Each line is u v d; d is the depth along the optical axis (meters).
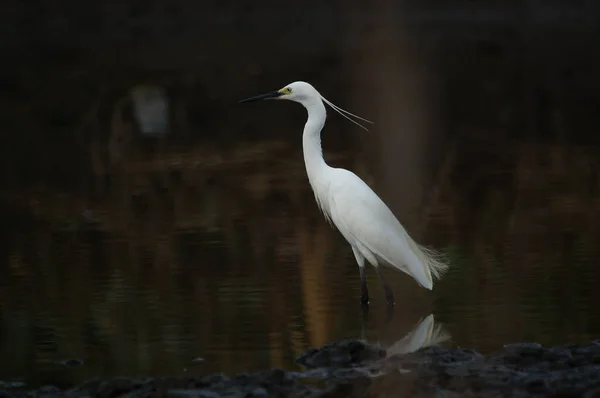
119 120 23.47
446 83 27.19
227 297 9.66
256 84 27.56
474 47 34.06
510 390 6.68
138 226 13.17
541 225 12.41
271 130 21.83
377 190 15.24
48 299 9.74
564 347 7.52
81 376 7.49
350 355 7.61
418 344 8.03
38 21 42.94
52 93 27.09
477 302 9.22
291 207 14.16
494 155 18.09
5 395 6.91
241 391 6.73
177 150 19.70
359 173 16.72
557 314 8.71
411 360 7.41
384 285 9.38
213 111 24.28
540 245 11.36
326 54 33.06
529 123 21.52
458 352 7.55
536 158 17.66
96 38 38.59
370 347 7.68
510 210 13.43
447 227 12.49
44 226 13.30
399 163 17.48
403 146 19.19
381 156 18.30
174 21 43.19
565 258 10.71
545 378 6.86
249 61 31.83
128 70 30.55
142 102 25.31
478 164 17.25
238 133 21.53
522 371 7.06
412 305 9.26
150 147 20.14
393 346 8.00
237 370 7.50
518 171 16.47
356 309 9.21
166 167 17.89
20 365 7.79
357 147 19.39
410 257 9.50
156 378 7.07
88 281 10.41
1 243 12.31
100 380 7.10
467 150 18.70
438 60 31.42
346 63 31.02
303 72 29.16
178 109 24.50
